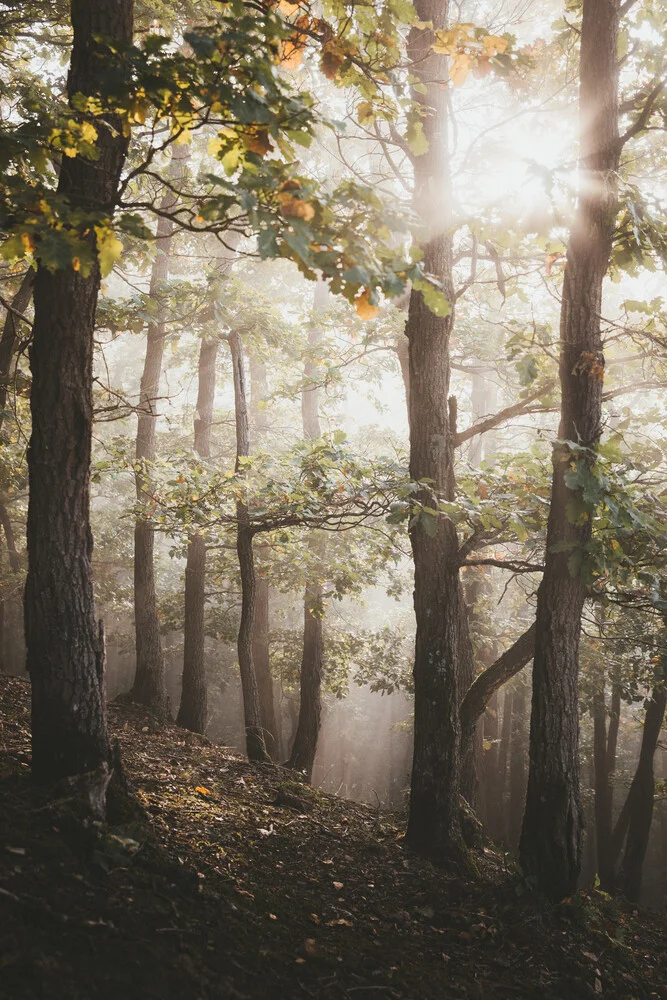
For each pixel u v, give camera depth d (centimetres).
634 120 764
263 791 908
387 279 380
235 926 471
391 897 645
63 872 429
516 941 616
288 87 388
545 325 780
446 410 817
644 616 1207
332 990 445
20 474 1304
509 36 526
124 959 377
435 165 790
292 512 880
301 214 376
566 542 678
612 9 697
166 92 372
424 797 791
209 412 1521
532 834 698
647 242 597
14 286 1134
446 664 799
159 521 1061
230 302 1182
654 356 840
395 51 521
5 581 1919
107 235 386
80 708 546
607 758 1909
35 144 408
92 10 539
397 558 1241
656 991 621
